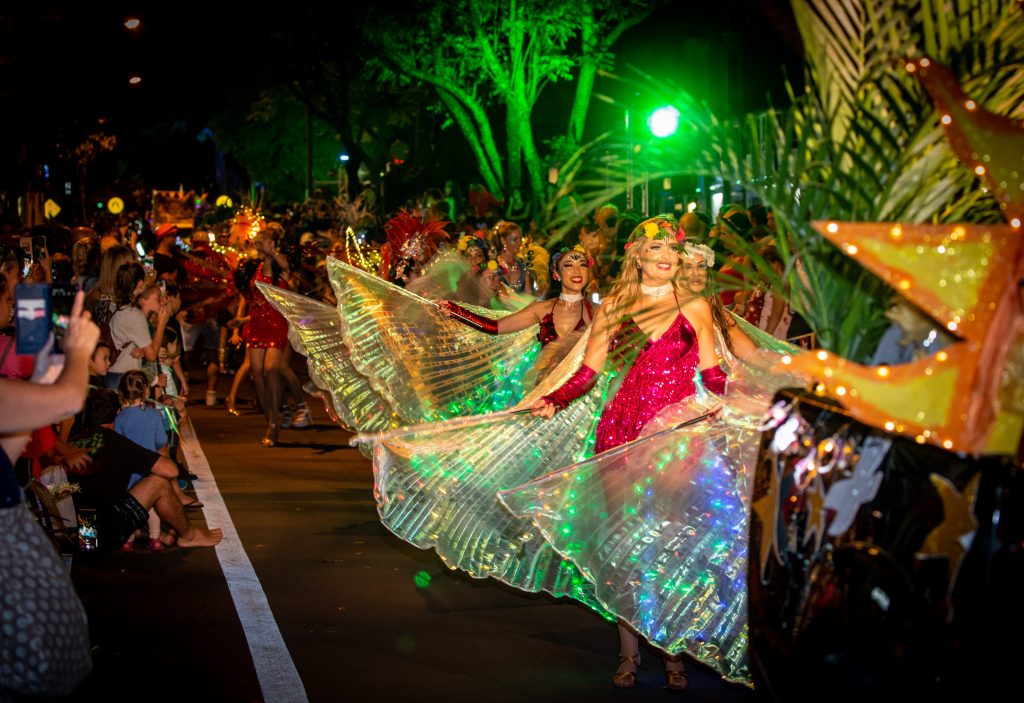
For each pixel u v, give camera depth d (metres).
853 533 3.58
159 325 9.41
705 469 5.56
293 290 12.77
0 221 24.61
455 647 6.07
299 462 11.60
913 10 4.14
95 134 35.69
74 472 7.70
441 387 8.61
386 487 7.05
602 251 9.33
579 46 26.59
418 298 8.69
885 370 3.41
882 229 3.37
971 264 3.32
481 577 6.57
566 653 6.02
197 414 15.08
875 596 3.47
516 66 23.42
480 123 24.89
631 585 5.55
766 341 6.75
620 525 5.62
